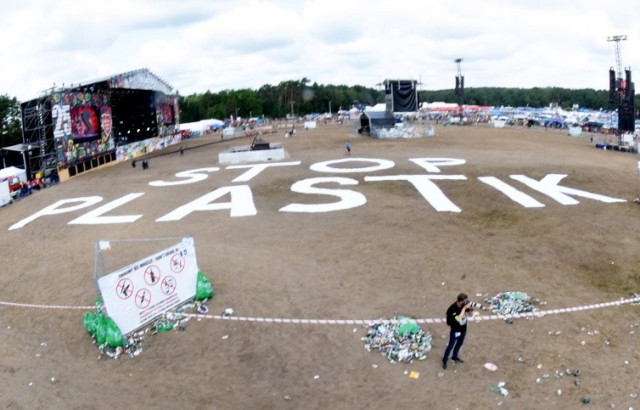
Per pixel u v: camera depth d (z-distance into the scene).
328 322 16.64
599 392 12.36
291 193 35.16
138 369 14.68
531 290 18.59
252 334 16.16
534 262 21.47
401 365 13.94
